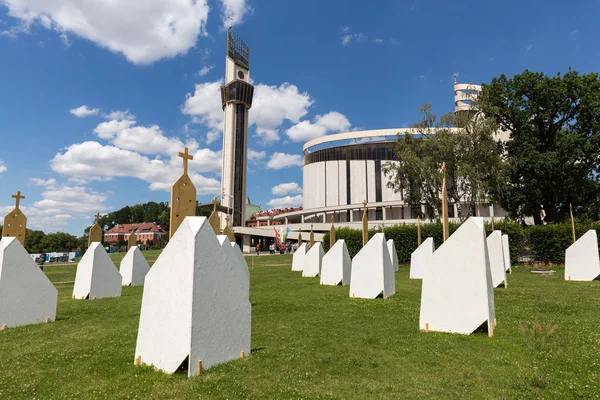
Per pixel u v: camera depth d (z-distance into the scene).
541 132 34.12
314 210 76.81
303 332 8.18
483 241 8.05
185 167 7.76
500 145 35.00
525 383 5.05
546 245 26.22
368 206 67.25
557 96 32.03
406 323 9.05
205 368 5.63
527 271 22.67
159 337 5.84
